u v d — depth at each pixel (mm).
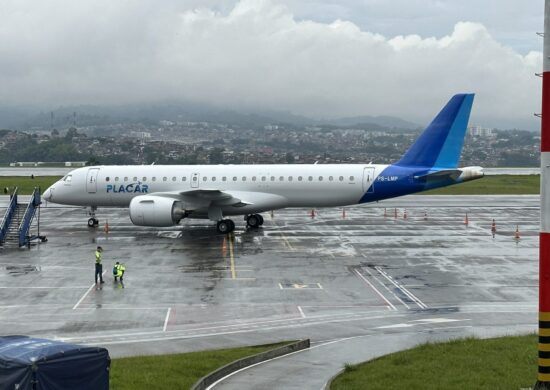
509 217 68000
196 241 51281
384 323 28484
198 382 19609
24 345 15906
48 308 31234
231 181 56719
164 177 57781
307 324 28391
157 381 19656
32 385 14594
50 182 124000
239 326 28156
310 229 58344
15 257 44906
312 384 20297
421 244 49812
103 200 58938
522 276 38125
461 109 54000
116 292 34469
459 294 33781
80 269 40625
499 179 135875
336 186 55375
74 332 27281
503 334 26562
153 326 28141
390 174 54781
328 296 33375
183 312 30422
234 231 56938
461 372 20734
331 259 43438
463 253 45812
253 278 37656
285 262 42406
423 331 27203
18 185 115750
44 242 51469
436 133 54562
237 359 22703
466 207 79375
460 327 27766
